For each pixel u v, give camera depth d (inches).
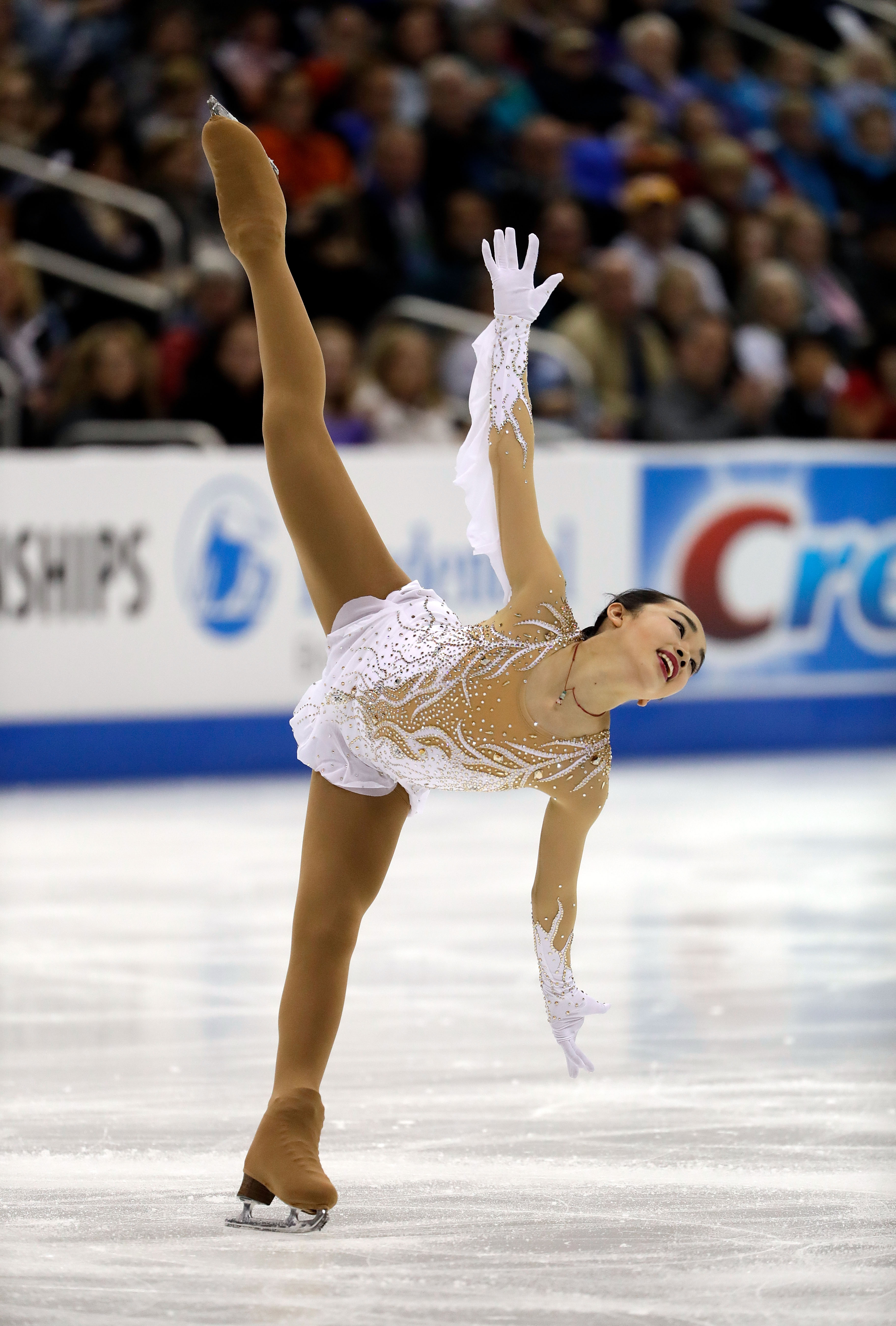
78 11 1384.1
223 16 1435.8
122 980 665.0
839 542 1347.2
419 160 1400.1
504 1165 455.5
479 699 430.9
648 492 1270.9
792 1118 498.3
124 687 1147.3
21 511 1103.6
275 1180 405.1
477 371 469.1
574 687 425.7
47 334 1246.3
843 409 1480.1
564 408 1328.7
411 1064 557.9
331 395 1269.7
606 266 1368.1
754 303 1486.2
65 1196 430.0
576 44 1549.0
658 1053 570.3
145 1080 535.8
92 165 1318.9
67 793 1102.4
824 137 1651.1
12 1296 362.9
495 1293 364.8
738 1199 427.5
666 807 1085.1
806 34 1721.2
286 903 804.6
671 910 796.0
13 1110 503.5
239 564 1175.6
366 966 690.2
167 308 1278.3
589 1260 384.8
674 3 1646.2
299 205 1368.1
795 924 768.9
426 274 1387.8
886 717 1381.6
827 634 1352.1
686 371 1391.5
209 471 1159.0
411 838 982.4
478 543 474.3
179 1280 372.8
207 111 1379.2
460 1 1525.6
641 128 1560.0
